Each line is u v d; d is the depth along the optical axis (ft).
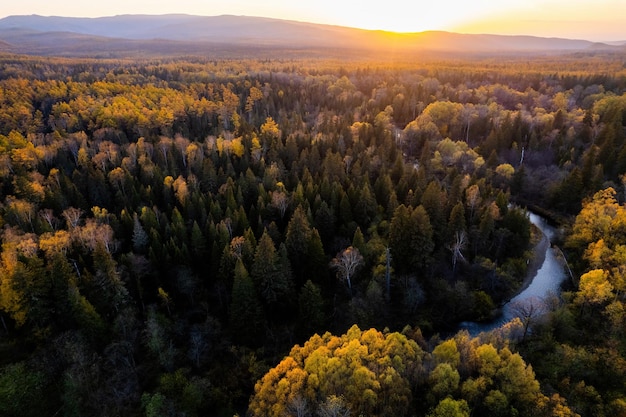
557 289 272.51
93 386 187.01
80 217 327.06
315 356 162.81
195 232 267.80
